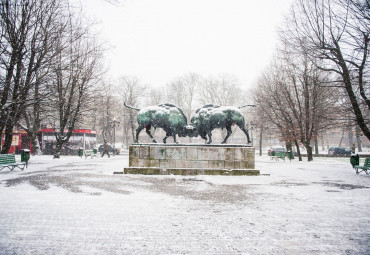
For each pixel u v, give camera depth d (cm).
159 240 382
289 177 1099
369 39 1158
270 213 531
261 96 2766
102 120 3816
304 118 2366
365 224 465
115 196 670
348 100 1577
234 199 656
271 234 411
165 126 1209
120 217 492
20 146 2828
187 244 369
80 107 2195
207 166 1134
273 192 755
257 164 1912
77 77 2002
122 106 4747
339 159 2684
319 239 392
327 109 1955
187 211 539
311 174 1222
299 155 2419
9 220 467
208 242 376
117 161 1936
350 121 1515
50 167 1398
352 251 351
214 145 1156
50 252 338
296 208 572
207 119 1202
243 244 370
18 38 1251
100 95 2173
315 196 703
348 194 734
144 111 1202
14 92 1312
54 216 493
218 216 506
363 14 1126
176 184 871
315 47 1430
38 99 1453
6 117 1334
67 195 672
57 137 2167
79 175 1045
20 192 704
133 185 837
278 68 2453
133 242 374
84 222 460
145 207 567
